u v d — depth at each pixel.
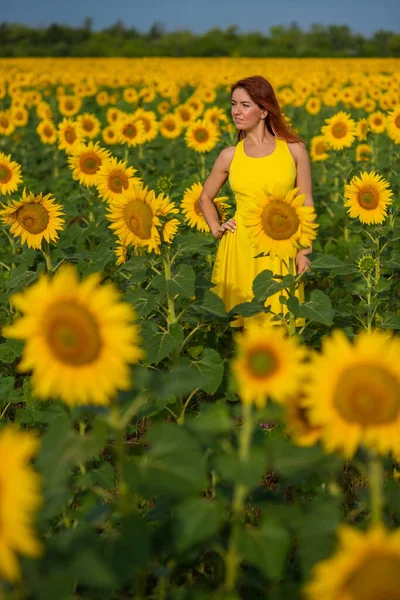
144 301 4.17
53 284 2.00
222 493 2.54
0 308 5.44
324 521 2.05
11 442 1.73
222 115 12.06
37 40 73.88
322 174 10.56
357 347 2.03
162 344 3.88
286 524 2.13
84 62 45.53
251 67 37.59
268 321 4.71
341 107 17.64
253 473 2.00
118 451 2.18
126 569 1.97
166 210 3.84
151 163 10.62
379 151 10.95
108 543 2.03
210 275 5.58
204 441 2.37
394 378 1.99
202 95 18.53
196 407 4.72
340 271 4.89
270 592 2.15
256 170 4.76
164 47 67.00
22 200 4.69
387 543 1.67
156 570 2.33
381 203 5.13
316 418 1.98
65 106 14.94
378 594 1.64
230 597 2.01
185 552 2.18
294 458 2.06
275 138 4.82
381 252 5.30
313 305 4.05
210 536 2.12
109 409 2.21
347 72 32.94
